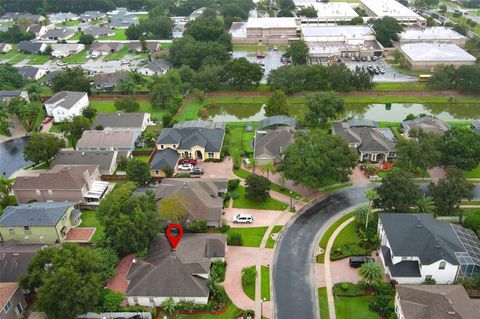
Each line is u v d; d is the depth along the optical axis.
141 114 139.50
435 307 62.94
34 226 87.00
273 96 142.62
